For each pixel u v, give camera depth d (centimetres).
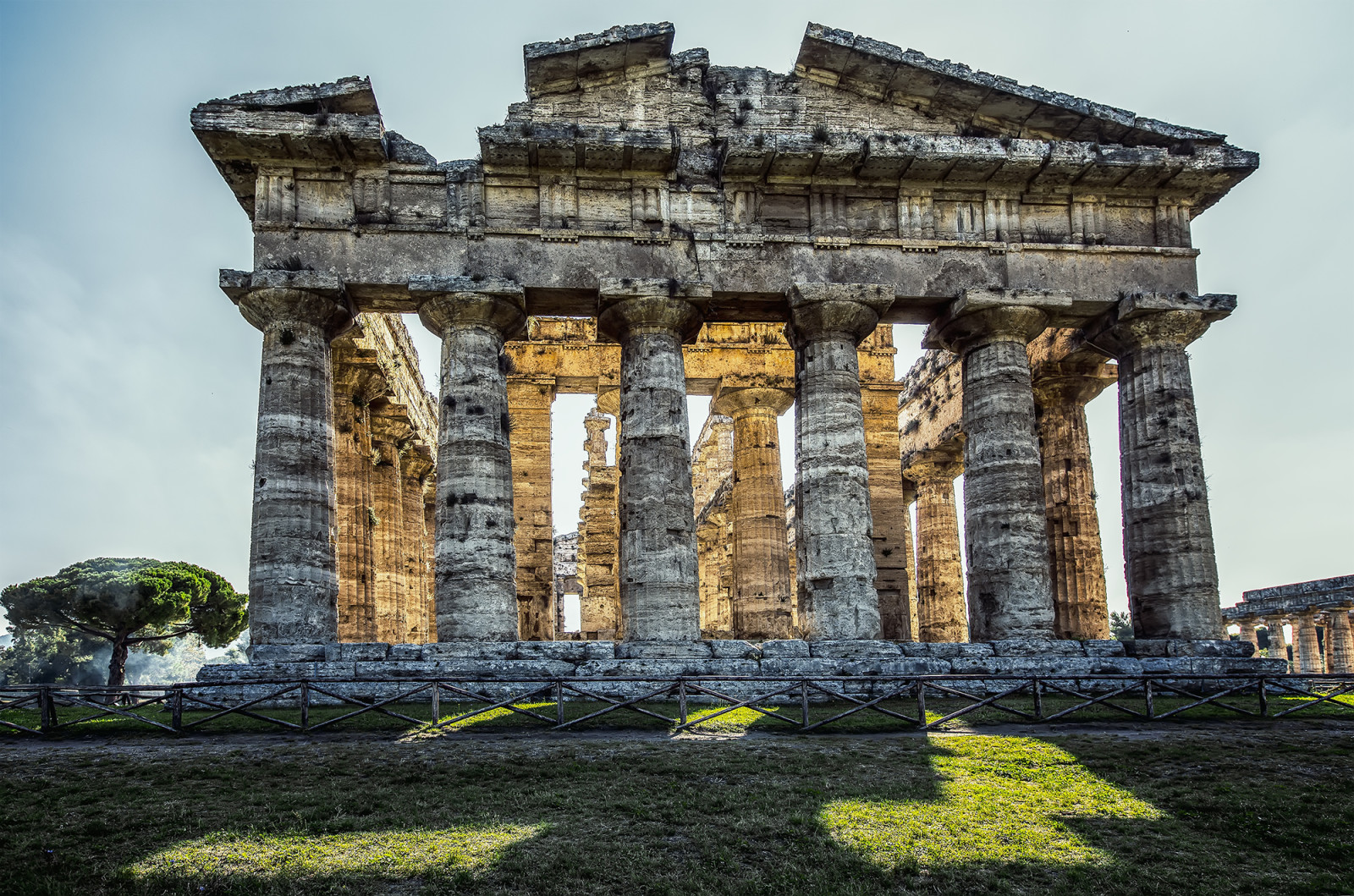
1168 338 2911
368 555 3431
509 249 2744
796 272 2823
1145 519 2845
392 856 1191
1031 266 2897
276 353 2617
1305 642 5684
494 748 1725
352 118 2634
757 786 1499
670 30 2828
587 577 4681
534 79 2884
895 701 2353
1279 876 1179
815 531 2691
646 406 2725
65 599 5600
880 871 1170
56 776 1531
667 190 2845
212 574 6050
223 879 1118
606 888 1122
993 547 2758
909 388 4662
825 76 2981
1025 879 1158
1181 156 2894
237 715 2112
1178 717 2122
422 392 4309
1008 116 2967
